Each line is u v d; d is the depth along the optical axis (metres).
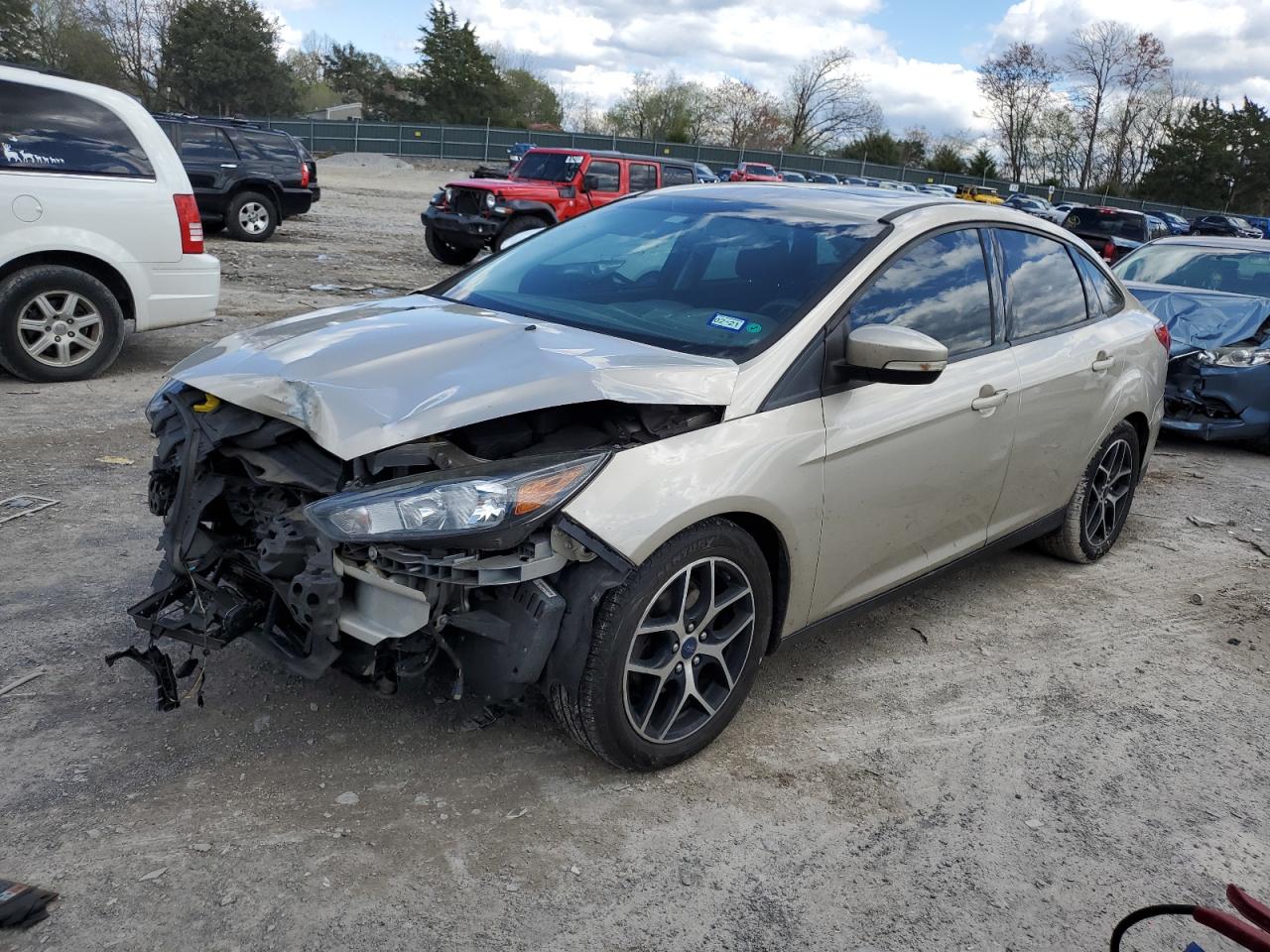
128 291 7.30
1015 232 4.34
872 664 3.92
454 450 2.73
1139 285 8.52
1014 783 3.19
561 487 2.63
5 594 3.90
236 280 12.26
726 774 3.11
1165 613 4.63
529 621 2.66
